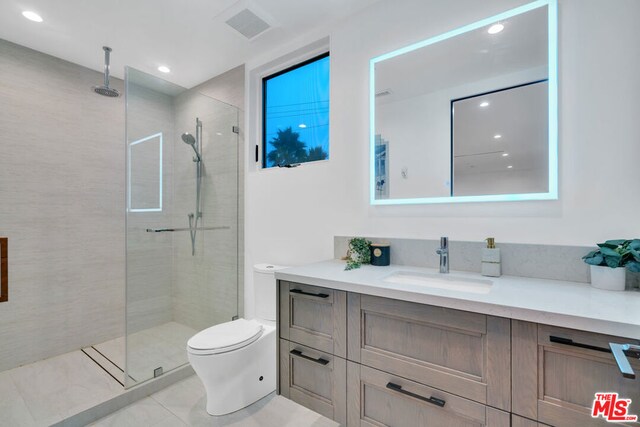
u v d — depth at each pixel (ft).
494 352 3.28
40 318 7.80
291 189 7.61
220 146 8.71
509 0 4.93
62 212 8.19
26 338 7.57
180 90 8.04
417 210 5.75
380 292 4.04
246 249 8.61
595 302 3.30
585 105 4.31
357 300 4.28
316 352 4.72
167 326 7.75
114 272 9.16
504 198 4.91
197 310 8.41
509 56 4.95
